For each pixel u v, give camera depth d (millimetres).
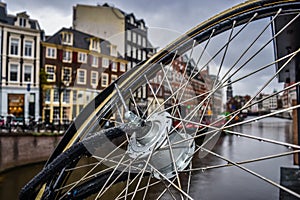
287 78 9891
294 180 7328
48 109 27172
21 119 22281
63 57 27562
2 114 25953
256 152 12922
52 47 28281
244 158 11258
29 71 27969
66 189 2389
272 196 6555
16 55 27422
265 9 2227
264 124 32500
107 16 25672
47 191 2256
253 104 2148
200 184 7281
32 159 14008
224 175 8211
